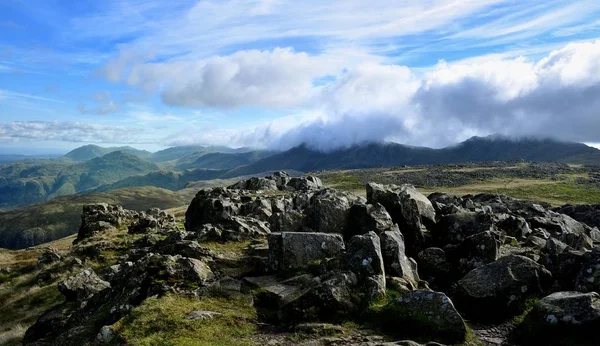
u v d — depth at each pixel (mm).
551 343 15141
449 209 32125
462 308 19125
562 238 27891
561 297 16156
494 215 33375
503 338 16406
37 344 22844
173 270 21578
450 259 24422
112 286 25609
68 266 52312
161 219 76875
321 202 28984
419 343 15406
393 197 28766
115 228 72188
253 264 24078
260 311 18734
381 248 21578
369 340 15664
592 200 170000
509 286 18547
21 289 49375
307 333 16281
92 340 18562
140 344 15195
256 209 35125
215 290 19922
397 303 17062
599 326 14711
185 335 15781
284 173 61719
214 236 29250
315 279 20047
